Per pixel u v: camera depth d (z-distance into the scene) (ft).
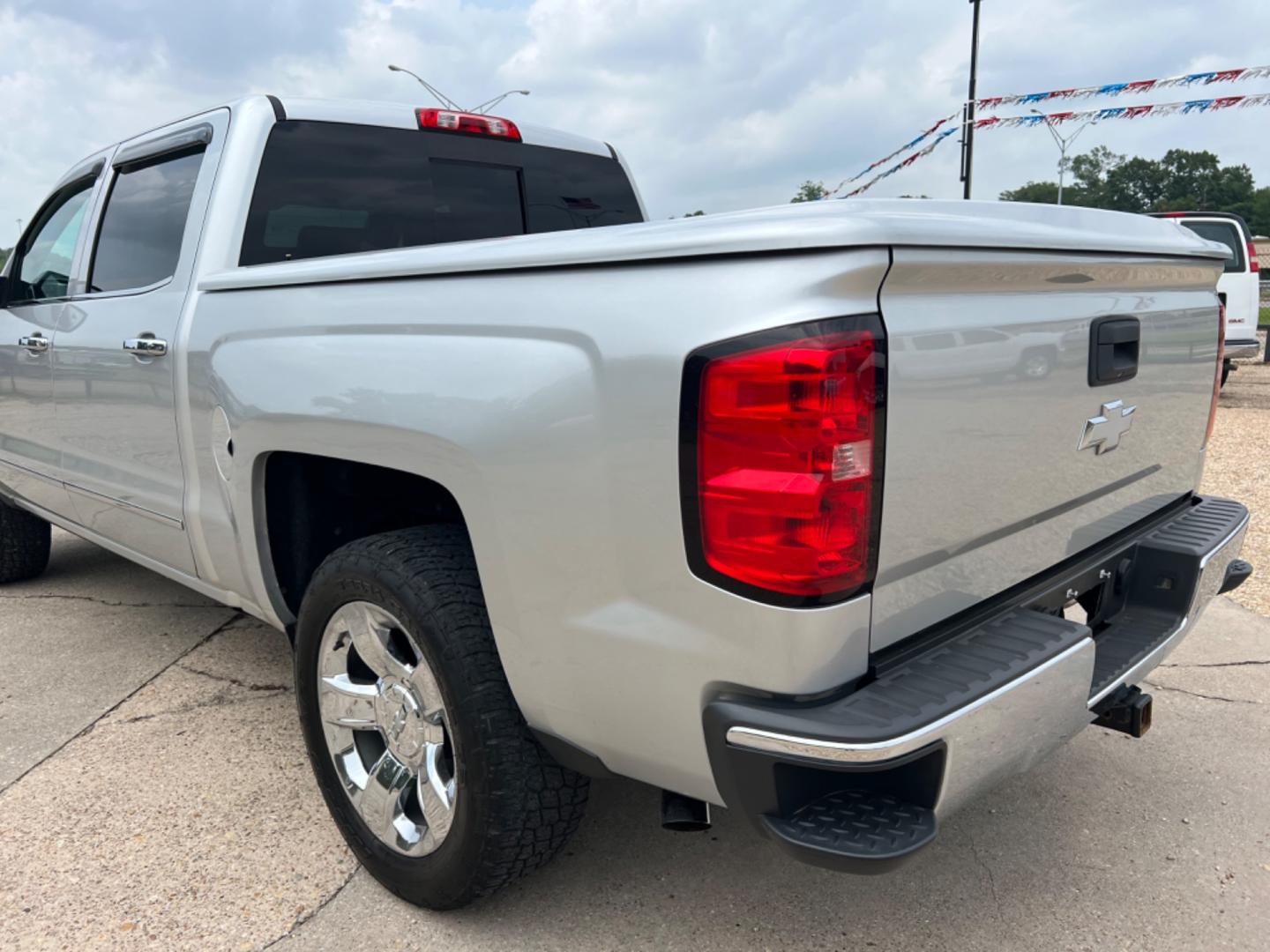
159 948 6.86
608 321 5.31
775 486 4.79
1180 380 7.98
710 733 5.17
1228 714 10.37
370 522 8.55
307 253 9.78
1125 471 7.43
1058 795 8.81
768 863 7.82
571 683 5.82
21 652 12.43
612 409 5.25
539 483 5.62
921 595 5.54
